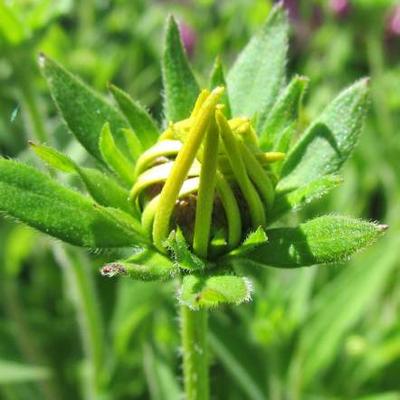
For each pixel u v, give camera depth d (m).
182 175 0.10
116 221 0.10
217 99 0.09
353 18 0.26
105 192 0.10
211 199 0.10
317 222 0.10
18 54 0.19
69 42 0.27
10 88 0.22
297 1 0.29
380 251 0.20
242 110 0.12
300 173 0.11
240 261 0.10
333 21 0.27
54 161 0.10
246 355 0.20
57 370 0.23
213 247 0.10
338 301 0.20
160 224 0.10
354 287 0.20
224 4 0.30
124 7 0.30
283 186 0.11
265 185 0.10
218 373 0.21
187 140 0.09
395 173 0.25
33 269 0.26
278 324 0.18
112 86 0.11
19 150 0.25
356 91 0.11
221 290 0.09
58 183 0.10
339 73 0.27
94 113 0.11
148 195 0.10
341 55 0.27
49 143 0.19
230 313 0.21
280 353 0.19
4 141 0.24
